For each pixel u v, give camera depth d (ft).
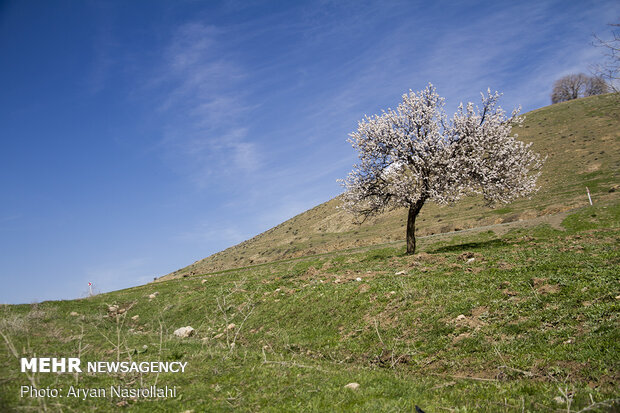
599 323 40.70
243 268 150.30
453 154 116.37
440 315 54.29
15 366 38.83
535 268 61.87
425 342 49.73
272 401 32.40
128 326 81.35
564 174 299.79
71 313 84.79
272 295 82.94
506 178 112.37
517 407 28.17
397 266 87.51
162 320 83.51
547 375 35.32
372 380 37.81
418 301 60.70
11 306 86.84
